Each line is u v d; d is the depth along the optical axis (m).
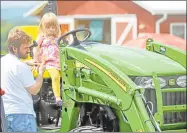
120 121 6.09
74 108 6.57
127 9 24.41
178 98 6.37
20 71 5.90
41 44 7.34
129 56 6.57
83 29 6.86
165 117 6.28
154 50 7.31
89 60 6.29
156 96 6.14
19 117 5.87
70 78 6.59
